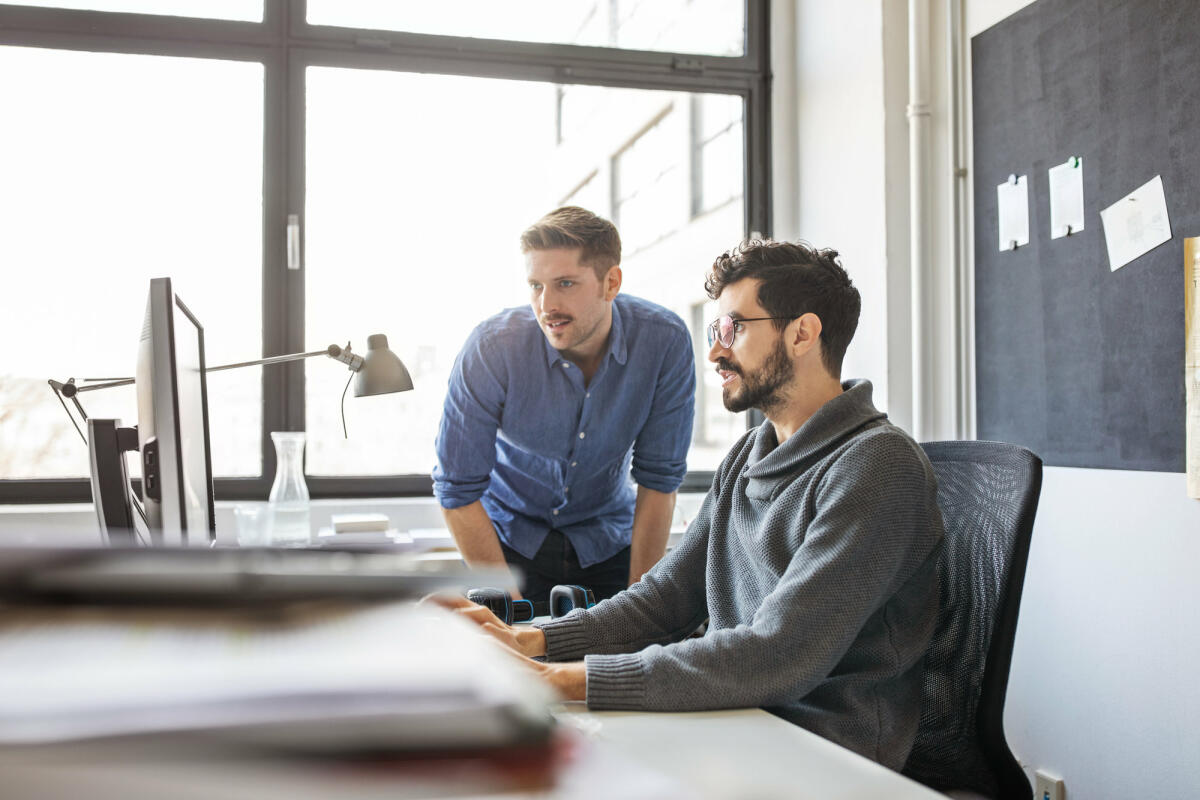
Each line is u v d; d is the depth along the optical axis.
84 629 0.44
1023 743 2.13
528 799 0.36
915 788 0.70
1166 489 1.74
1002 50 2.18
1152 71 1.77
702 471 3.00
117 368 2.54
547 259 1.84
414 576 0.51
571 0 2.92
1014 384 2.15
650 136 3.06
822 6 2.87
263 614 0.47
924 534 1.13
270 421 2.66
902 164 2.54
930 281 2.43
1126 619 1.84
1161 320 1.75
